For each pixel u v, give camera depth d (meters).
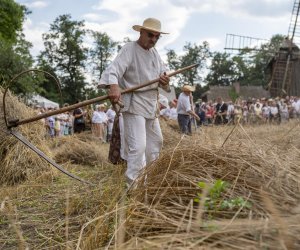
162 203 2.81
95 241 2.70
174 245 2.04
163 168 3.48
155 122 5.09
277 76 39.41
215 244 1.98
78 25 76.69
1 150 6.95
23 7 44.88
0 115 7.17
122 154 5.18
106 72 4.80
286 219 2.06
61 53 76.38
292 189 2.58
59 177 6.52
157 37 4.87
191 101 10.62
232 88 57.31
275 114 22.73
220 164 3.15
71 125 17.39
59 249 3.15
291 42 39.28
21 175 6.71
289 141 4.09
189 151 3.42
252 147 3.35
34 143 7.08
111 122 16.25
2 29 37.19
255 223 2.02
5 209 4.23
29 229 3.77
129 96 4.85
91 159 8.52
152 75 4.96
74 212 4.13
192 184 2.94
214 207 2.45
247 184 2.75
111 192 4.19
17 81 24.47
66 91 76.31
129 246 2.20
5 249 3.32
